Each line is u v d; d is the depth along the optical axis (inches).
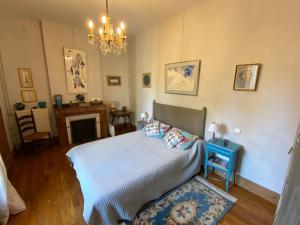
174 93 131.3
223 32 92.2
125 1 99.9
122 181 68.2
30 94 143.9
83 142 161.3
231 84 92.2
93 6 107.2
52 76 147.8
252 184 88.5
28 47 137.9
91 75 171.2
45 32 138.2
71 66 155.8
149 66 155.1
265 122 80.7
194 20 107.2
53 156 130.1
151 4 103.7
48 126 147.3
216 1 93.2
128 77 198.5
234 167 91.9
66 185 93.9
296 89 69.4
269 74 76.5
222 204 78.7
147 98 165.8
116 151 96.0
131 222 68.2
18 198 76.1
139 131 134.6
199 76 110.2
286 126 74.0
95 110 166.1
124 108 194.5
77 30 154.9
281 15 69.7
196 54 109.7
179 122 127.0
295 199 31.7
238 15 84.3
